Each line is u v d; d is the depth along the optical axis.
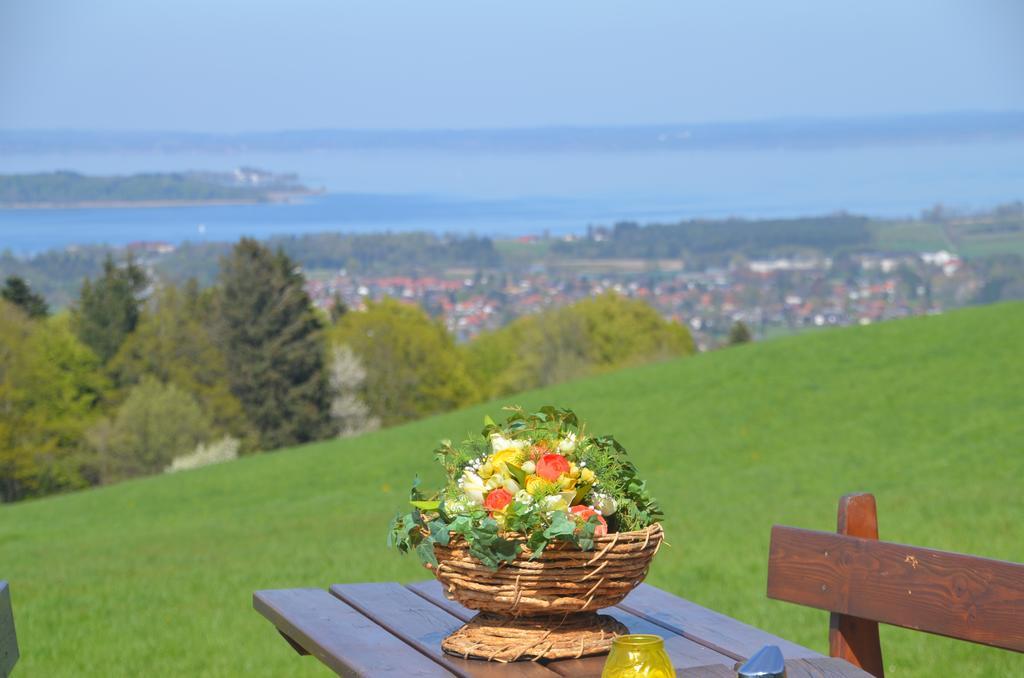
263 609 4.08
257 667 7.96
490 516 2.93
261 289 71.25
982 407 25.44
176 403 65.06
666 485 21.59
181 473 31.06
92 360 71.38
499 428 3.28
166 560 15.96
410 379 75.81
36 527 24.70
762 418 27.88
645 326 81.38
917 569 3.36
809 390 29.66
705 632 3.43
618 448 3.27
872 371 30.41
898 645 7.78
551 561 2.92
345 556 14.36
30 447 62.50
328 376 73.56
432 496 3.18
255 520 22.27
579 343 78.25
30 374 63.03
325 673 7.68
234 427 69.69
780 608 9.52
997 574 3.12
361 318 77.62
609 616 3.22
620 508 3.12
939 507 15.22
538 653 2.98
